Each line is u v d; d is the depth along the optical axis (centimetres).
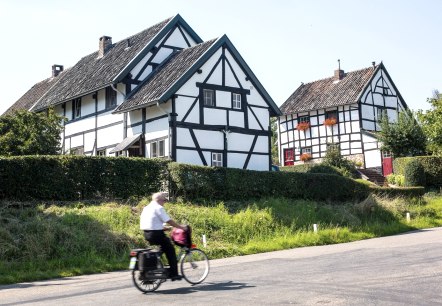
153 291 891
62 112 3250
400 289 795
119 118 2725
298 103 4412
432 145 3344
